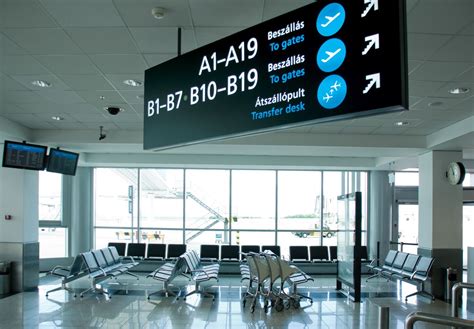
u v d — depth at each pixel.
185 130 2.60
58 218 11.08
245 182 11.66
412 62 4.06
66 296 7.53
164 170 11.64
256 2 2.92
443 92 5.04
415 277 7.66
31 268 8.17
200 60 2.55
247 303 7.19
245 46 2.30
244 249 10.67
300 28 2.06
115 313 6.39
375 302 7.41
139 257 10.74
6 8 3.04
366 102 1.78
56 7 3.02
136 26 3.34
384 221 11.37
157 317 6.20
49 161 7.16
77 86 5.04
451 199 8.00
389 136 7.84
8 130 6.95
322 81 1.95
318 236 11.60
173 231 11.57
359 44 1.81
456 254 7.91
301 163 10.55
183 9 3.04
